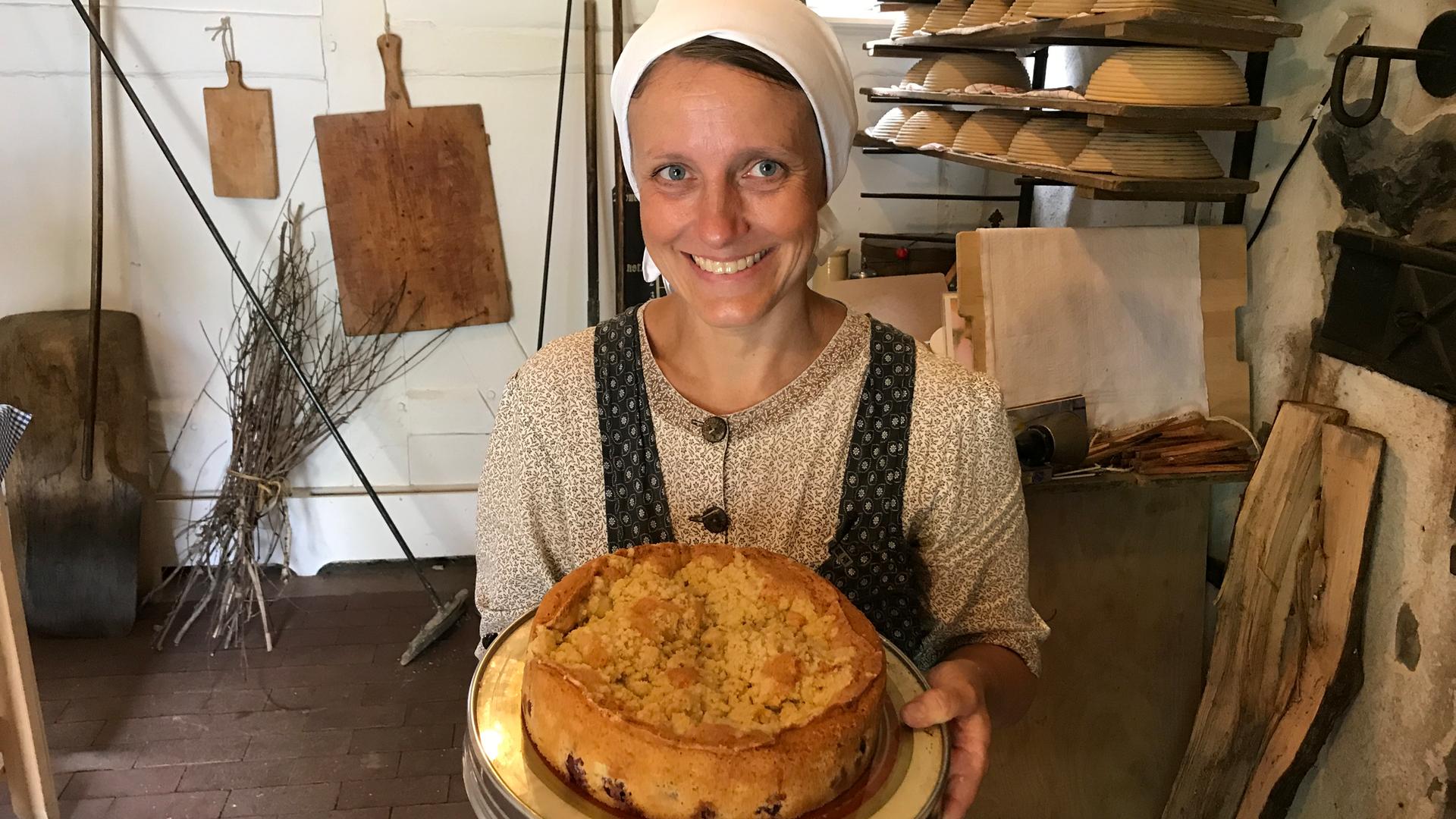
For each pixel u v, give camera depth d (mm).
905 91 2254
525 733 744
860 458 910
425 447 2992
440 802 2133
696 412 905
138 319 2736
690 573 837
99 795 2098
